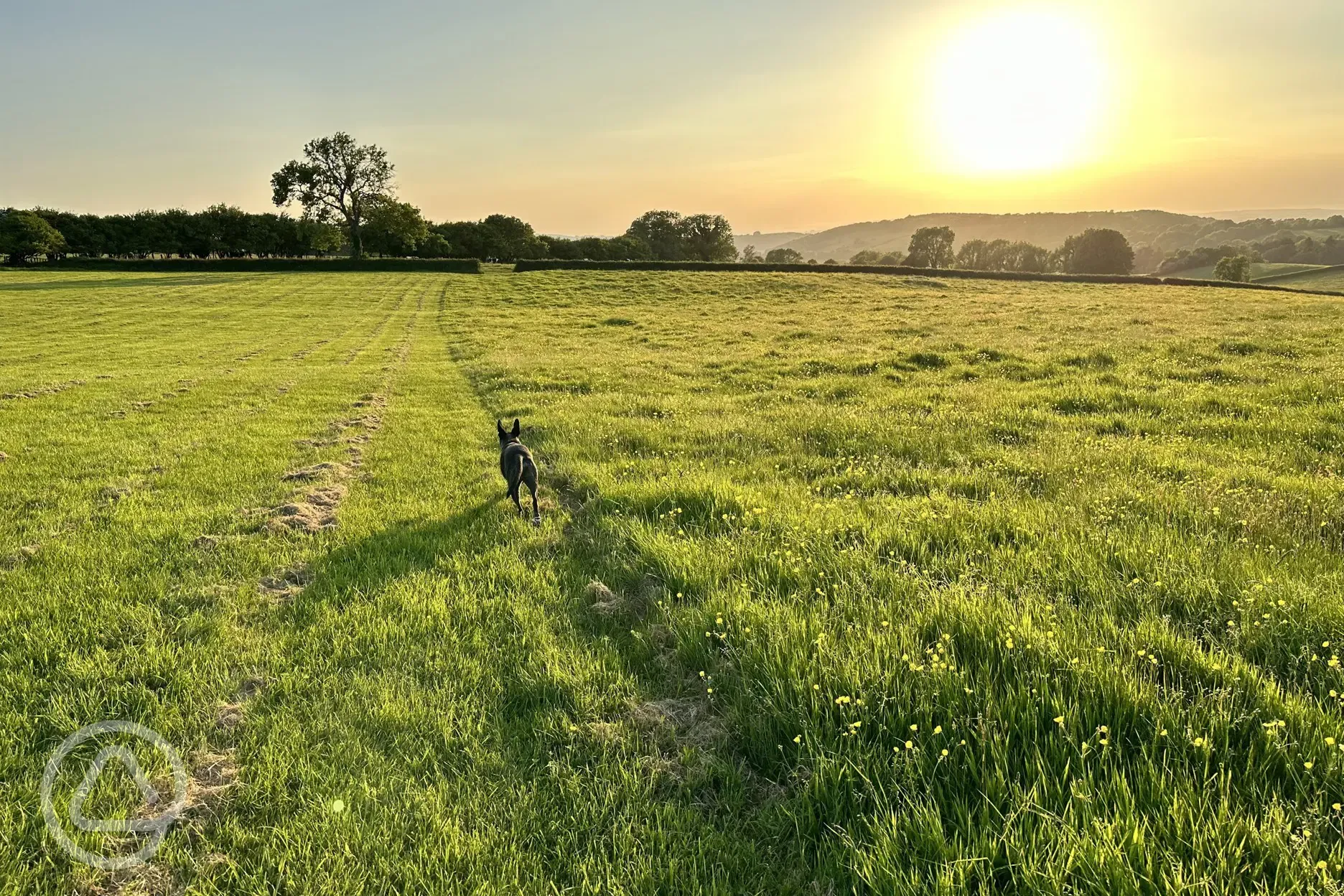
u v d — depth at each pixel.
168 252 110.31
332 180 93.25
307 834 3.25
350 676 4.59
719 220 153.50
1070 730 3.54
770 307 46.19
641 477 9.43
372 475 10.09
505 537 7.30
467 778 3.64
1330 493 7.22
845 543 6.46
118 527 7.56
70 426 13.72
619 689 4.44
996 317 35.00
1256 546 5.89
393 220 93.31
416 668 4.70
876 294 54.28
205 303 52.53
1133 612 4.84
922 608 4.94
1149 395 13.61
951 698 3.83
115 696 4.32
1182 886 2.59
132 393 18.14
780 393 16.52
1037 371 17.81
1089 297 47.47
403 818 3.36
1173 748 3.41
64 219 104.44
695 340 30.69
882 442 11.01
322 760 3.76
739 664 4.46
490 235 123.06
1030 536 6.43
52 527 7.66
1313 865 2.64
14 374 21.83
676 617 5.19
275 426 13.83
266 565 6.49
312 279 74.38
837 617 4.91
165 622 5.31
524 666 4.72
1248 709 3.66
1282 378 15.00
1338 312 31.59
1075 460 9.27
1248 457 9.24
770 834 3.27
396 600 5.70
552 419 13.91
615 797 3.48
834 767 3.46
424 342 32.53
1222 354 18.72
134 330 37.34
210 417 14.95
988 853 2.91
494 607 5.61
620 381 19.42
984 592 5.09
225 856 3.17
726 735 3.93
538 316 43.53
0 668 4.67
